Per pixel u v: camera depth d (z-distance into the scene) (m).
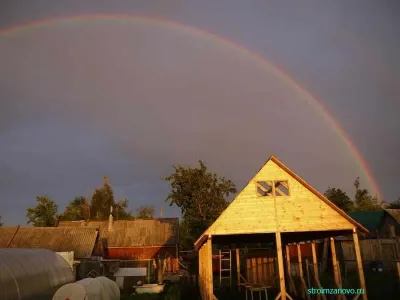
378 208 61.16
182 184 45.38
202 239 14.66
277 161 14.67
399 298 15.53
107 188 76.38
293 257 29.11
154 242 38.97
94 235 37.00
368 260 25.50
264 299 18.89
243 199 14.31
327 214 14.00
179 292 20.61
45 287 14.55
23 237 36.56
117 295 17.44
